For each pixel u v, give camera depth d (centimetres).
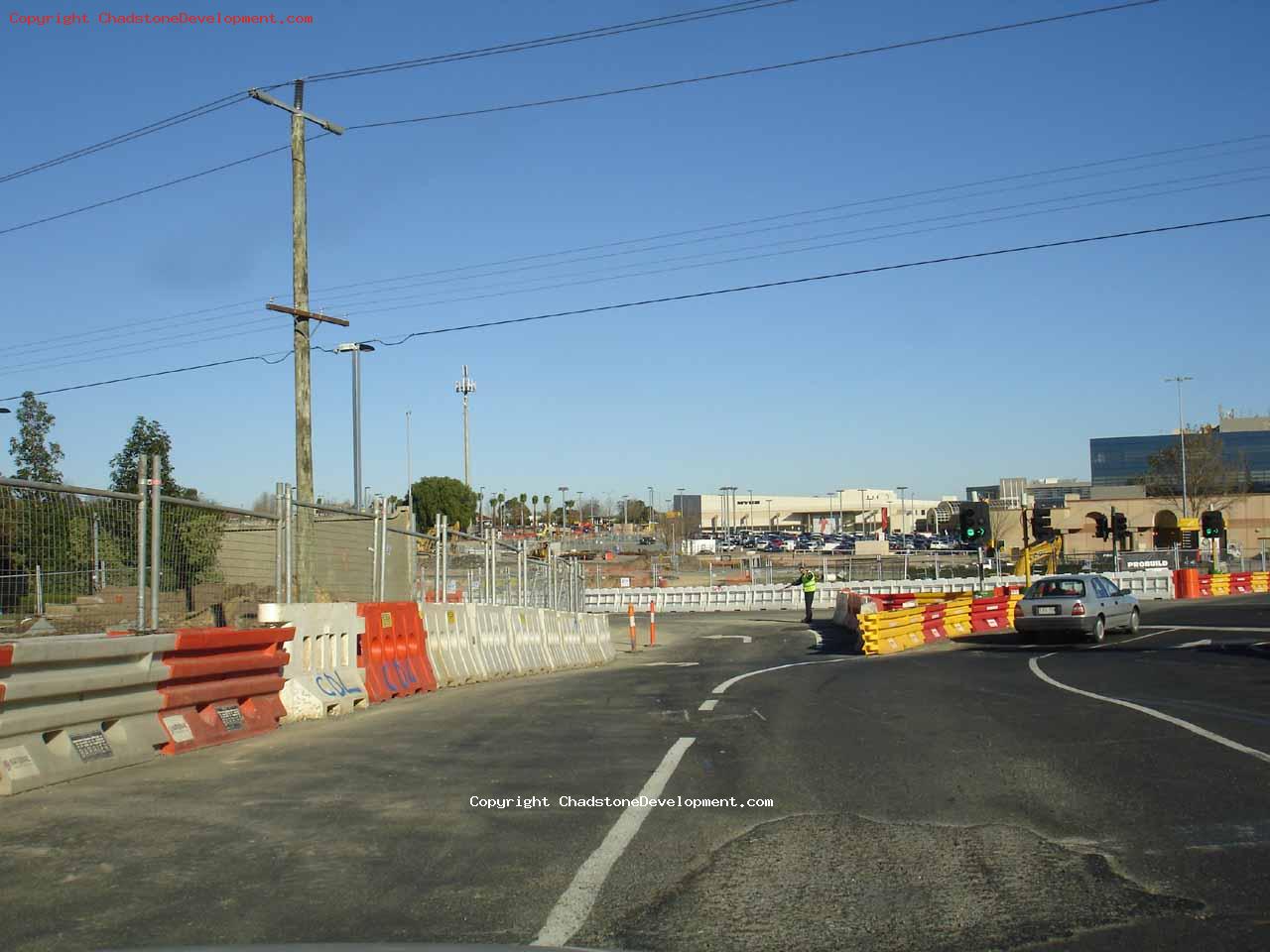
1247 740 1062
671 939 529
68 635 966
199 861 641
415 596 1961
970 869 645
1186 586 4800
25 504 934
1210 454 8181
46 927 525
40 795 799
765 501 16888
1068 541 8581
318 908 561
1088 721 1206
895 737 1121
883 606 3416
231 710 1094
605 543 11188
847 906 579
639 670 2250
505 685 1769
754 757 1005
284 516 1302
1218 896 589
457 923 542
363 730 1147
